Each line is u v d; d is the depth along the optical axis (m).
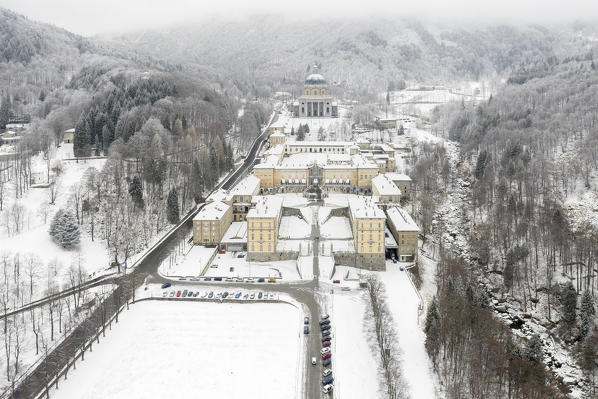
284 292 199.00
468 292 195.50
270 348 161.50
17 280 194.50
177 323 175.38
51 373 144.88
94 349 159.75
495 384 145.62
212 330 171.62
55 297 187.50
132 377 147.25
